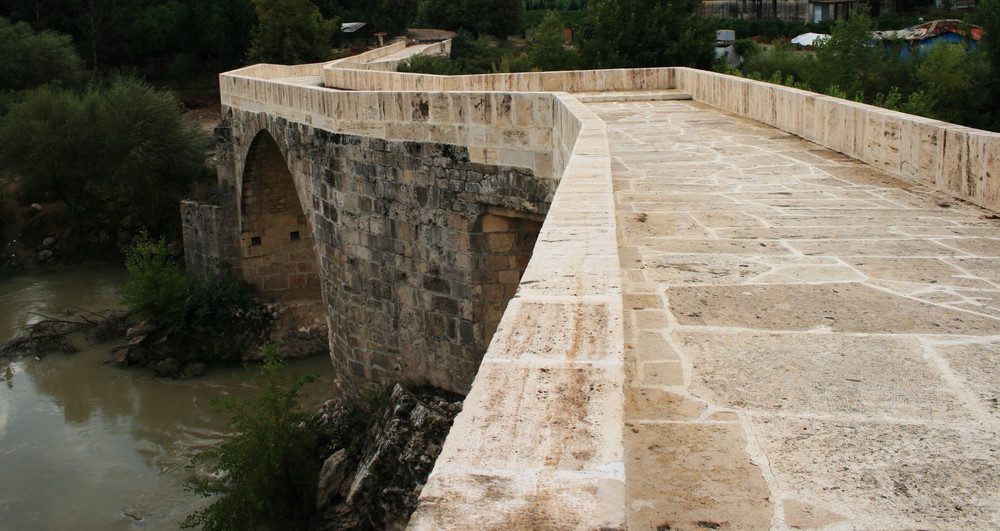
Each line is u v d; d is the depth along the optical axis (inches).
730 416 165.2
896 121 442.6
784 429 159.0
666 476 143.4
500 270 698.8
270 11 2667.3
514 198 642.2
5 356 1188.5
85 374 1141.1
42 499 828.0
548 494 97.7
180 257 1589.6
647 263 278.7
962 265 272.7
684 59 1873.8
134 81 1797.5
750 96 718.5
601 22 1907.0
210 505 789.9
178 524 780.0
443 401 733.9
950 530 125.3
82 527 778.2
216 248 1280.8
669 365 191.8
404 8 3390.7
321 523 711.1
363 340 842.2
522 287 169.6
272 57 2674.7
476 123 658.2
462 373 740.7
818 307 230.5
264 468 730.2
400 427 711.1
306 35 2746.1
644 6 1876.2
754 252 291.1
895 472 142.3
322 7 3201.3
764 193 399.5
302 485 743.1
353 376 865.5
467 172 677.9
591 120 448.8
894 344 201.6
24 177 1686.8
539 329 146.9
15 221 1720.0
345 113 801.6
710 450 151.8
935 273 263.4
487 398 122.4
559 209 241.8
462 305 717.3
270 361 809.5
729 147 551.8
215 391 1096.2
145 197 1659.7
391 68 1820.9
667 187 418.0
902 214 350.9
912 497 134.6
